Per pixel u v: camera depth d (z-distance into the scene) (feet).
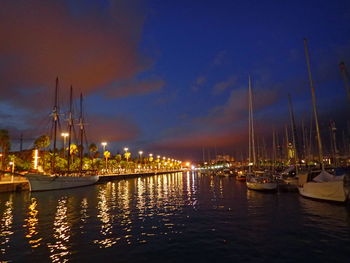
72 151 272.92
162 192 140.67
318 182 89.71
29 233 52.85
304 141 207.72
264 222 60.23
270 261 37.17
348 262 36.55
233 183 208.74
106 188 172.35
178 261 37.58
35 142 230.48
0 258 39.32
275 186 120.47
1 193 135.95
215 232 52.29
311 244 44.01
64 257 39.47
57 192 143.84
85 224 60.54
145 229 55.36
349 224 56.54
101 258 38.93
